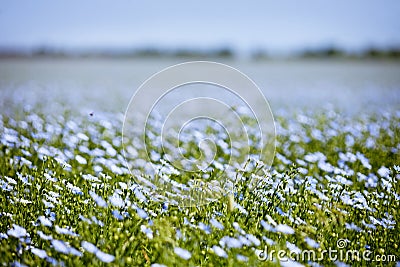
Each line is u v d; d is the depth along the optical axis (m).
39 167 1.48
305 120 2.18
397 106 2.82
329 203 1.32
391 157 1.67
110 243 1.17
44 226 1.20
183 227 1.22
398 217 1.32
